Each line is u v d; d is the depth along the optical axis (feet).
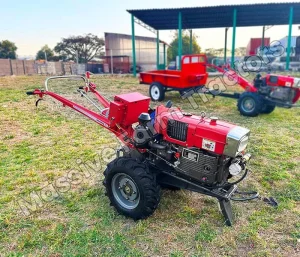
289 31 52.11
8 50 166.09
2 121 22.02
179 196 11.46
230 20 62.03
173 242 8.92
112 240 8.96
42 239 9.04
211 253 8.46
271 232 9.41
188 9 53.72
